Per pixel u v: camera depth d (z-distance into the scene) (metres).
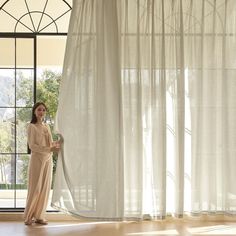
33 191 5.58
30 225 5.61
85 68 5.68
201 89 5.70
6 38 6.04
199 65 5.71
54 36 6.11
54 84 9.05
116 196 5.63
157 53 5.72
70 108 5.70
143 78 5.72
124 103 5.71
